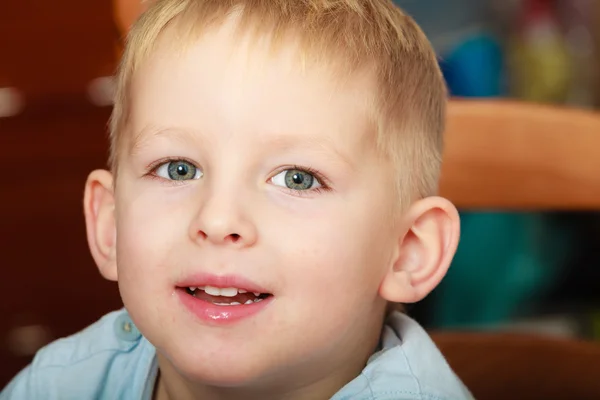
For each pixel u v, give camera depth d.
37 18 3.25
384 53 1.45
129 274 1.32
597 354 2.02
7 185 3.36
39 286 3.42
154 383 1.63
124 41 1.61
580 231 3.44
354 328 1.39
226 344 1.26
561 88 3.52
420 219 1.50
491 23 3.65
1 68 3.26
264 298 1.28
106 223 1.56
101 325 1.75
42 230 3.41
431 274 1.49
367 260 1.37
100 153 3.40
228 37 1.32
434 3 3.65
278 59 1.31
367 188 1.37
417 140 1.53
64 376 1.70
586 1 3.62
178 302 1.28
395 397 1.39
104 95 3.35
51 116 3.34
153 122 1.32
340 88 1.34
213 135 1.28
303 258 1.28
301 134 1.29
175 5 1.40
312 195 1.31
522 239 3.32
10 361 3.32
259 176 1.29
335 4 1.44
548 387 2.02
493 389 2.02
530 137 1.96
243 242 1.24
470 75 3.33
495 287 3.26
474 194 1.97
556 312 3.36
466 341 2.03
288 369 1.33
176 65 1.32
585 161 1.94
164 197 1.31
